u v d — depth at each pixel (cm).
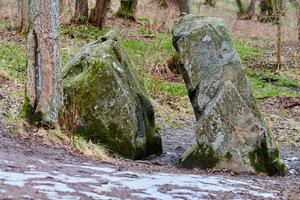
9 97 1270
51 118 971
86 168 780
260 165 990
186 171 947
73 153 912
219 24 1075
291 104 1730
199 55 1060
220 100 1004
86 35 2086
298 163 1154
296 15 2873
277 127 1520
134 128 1048
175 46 1088
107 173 765
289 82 2011
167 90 1695
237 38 2755
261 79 2025
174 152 1160
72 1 2477
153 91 1647
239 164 980
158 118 1480
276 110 1673
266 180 916
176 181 777
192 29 1068
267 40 2859
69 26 2117
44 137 937
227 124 996
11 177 643
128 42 2022
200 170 976
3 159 739
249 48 2550
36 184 629
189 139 1331
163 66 1847
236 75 1052
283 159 1194
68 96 1051
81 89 1048
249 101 1034
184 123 1483
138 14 2636
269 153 999
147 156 1094
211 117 1000
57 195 596
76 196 605
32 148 868
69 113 1016
